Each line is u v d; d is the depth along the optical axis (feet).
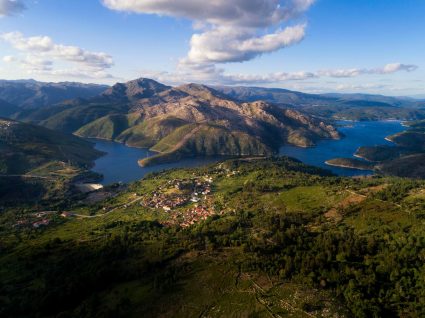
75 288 579.48
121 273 620.08
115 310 505.66
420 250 557.74
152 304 512.63
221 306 484.33
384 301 460.14
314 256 572.51
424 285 471.62
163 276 581.94
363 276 507.30
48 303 556.92
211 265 597.93
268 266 560.61
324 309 451.12
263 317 450.71
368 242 624.59
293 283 513.45
